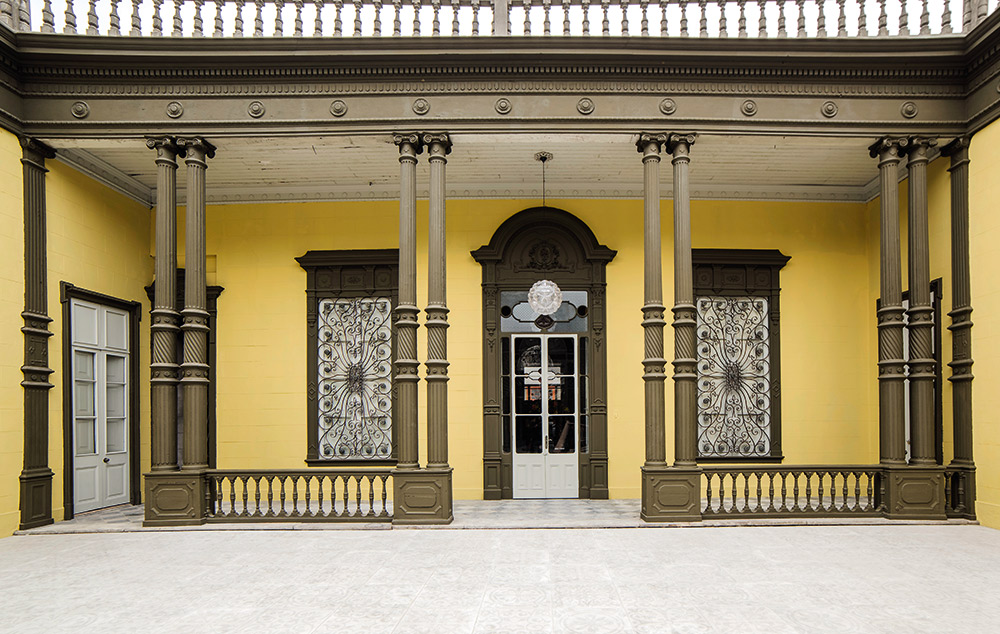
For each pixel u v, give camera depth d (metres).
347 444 9.55
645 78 7.41
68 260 8.03
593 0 7.45
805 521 7.05
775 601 4.48
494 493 9.29
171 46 7.20
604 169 9.21
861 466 7.35
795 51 7.25
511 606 4.41
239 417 9.59
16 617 4.27
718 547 6.05
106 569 5.45
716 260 9.71
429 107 7.40
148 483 7.12
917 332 7.46
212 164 8.79
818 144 8.10
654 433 7.20
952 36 7.18
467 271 9.70
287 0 7.42
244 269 9.78
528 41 7.19
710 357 9.73
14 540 6.67
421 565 5.48
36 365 7.39
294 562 5.61
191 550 6.09
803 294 9.85
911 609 4.32
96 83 7.37
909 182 7.58
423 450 9.48
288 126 7.40
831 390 9.73
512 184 9.74
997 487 6.92
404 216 7.42
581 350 9.62
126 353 9.16
